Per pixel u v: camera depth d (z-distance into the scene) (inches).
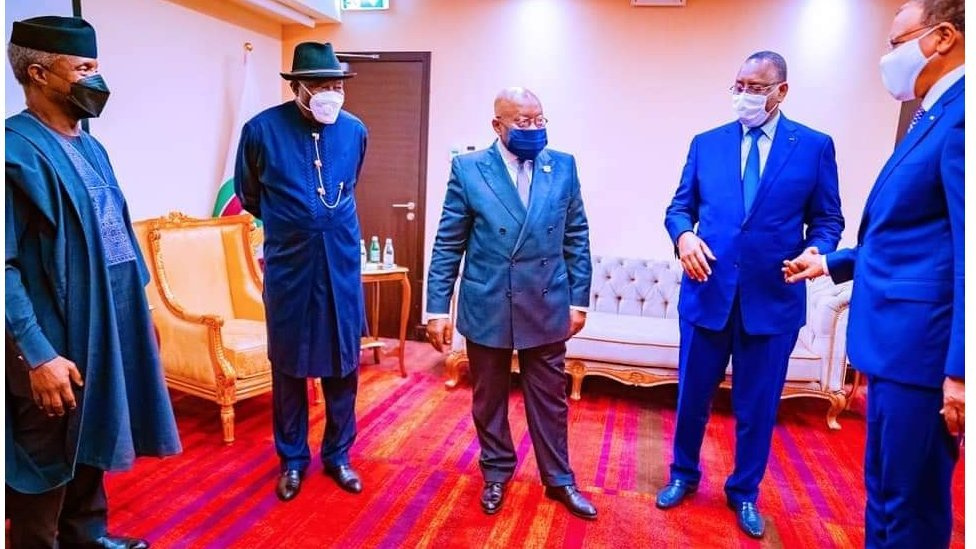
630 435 114.0
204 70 144.9
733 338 78.4
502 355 81.5
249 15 158.6
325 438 91.2
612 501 88.2
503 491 85.7
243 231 132.4
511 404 128.0
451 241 81.0
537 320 77.6
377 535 78.0
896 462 49.8
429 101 167.5
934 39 46.7
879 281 50.0
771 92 71.5
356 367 88.3
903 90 50.6
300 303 80.7
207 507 83.4
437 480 93.0
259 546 75.0
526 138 73.4
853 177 146.6
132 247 66.1
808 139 73.7
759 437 79.2
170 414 68.4
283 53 173.9
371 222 176.2
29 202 55.4
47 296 57.4
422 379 142.1
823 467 102.3
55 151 57.1
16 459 57.3
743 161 76.2
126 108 125.3
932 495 50.0
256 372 107.5
